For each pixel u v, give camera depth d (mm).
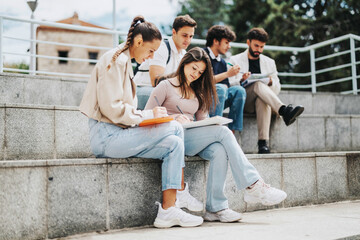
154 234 2705
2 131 3555
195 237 2582
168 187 2930
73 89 5141
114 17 8203
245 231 2760
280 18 15828
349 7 15258
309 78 15328
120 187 2947
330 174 4137
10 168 2512
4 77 4656
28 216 2555
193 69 3338
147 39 2881
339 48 15242
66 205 2707
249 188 3115
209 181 3215
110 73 2777
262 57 5113
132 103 2914
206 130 3201
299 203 3922
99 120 2881
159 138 2902
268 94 4520
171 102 3404
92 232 2797
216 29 4551
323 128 5438
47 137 3748
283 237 2553
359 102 6828
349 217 3285
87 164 2809
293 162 3920
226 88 4148
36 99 4859
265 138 4570
